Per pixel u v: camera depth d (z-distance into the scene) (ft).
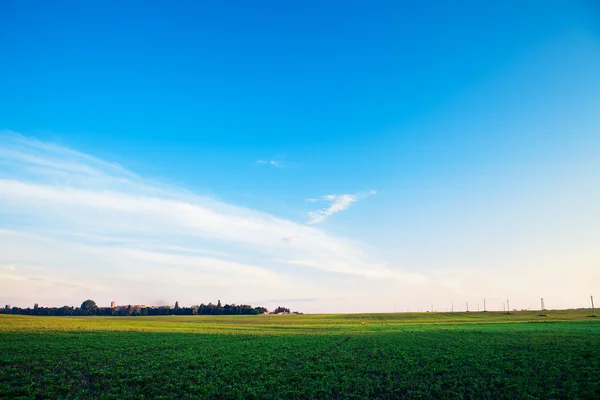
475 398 110.32
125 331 269.64
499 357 156.35
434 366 144.46
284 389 118.32
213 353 173.27
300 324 448.65
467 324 390.63
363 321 529.45
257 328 355.36
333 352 179.93
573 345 181.57
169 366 143.13
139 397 107.14
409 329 326.24
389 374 133.80
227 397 111.14
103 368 136.87
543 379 123.65
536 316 600.39
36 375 124.26
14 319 349.82
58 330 247.50
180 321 517.55
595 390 110.73
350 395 113.50
